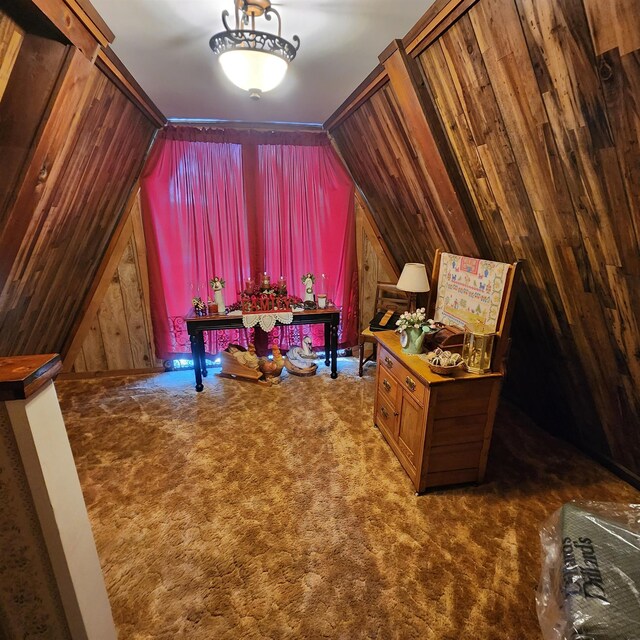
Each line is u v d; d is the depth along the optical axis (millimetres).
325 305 3570
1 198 1597
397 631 1384
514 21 1289
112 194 2926
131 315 3617
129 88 2297
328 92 2637
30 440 883
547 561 1400
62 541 971
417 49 1760
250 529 1844
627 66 1075
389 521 1892
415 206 2820
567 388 2414
